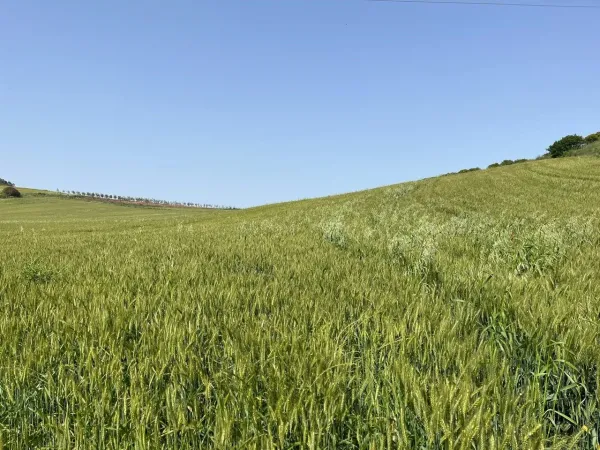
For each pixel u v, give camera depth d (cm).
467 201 2925
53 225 3675
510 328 341
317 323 371
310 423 232
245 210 4900
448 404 220
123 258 878
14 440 244
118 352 321
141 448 222
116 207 10006
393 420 229
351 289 497
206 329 386
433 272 585
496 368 282
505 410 222
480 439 198
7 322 392
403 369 262
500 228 1199
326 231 1241
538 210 2048
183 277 601
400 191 4078
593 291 452
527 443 200
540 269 580
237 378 270
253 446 212
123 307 432
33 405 280
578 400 270
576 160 6350
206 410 259
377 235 1145
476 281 492
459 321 368
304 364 283
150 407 248
